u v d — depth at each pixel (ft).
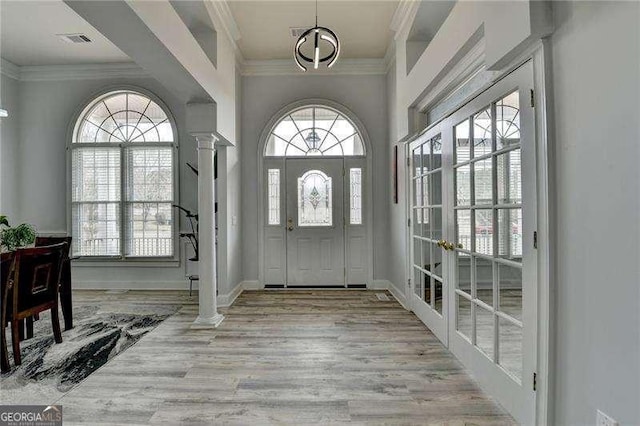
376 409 6.23
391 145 14.42
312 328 10.36
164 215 15.55
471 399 6.54
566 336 4.67
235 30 12.11
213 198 11.02
